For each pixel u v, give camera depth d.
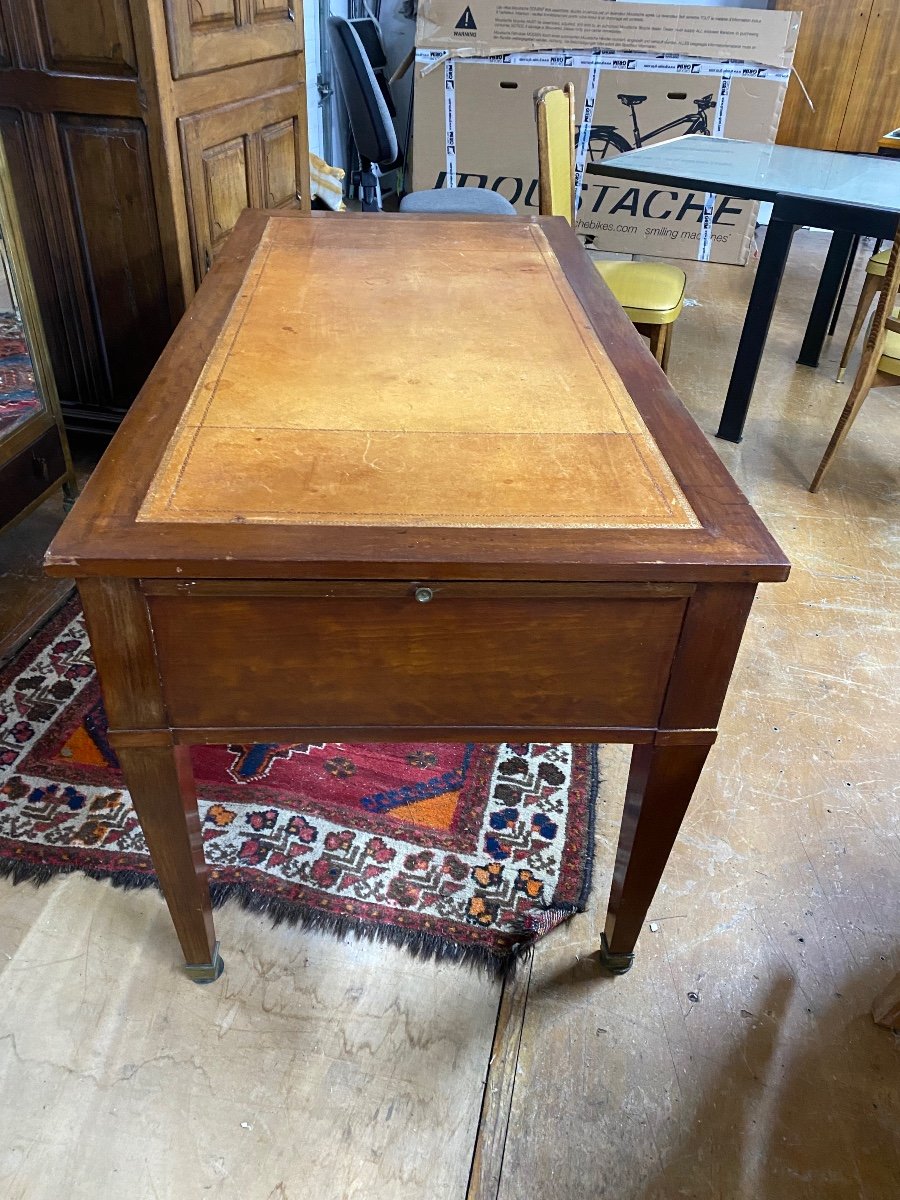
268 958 1.23
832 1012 1.22
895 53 4.28
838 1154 1.06
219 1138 1.04
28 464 1.91
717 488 0.91
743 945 1.29
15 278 1.77
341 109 4.47
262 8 2.19
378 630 0.84
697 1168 1.04
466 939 1.27
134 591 0.79
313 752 1.57
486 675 0.88
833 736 1.67
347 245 1.57
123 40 1.79
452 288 1.40
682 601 0.83
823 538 2.28
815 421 2.87
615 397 1.08
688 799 1.02
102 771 1.50
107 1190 0.99
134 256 2.08
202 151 2.04
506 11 3.93
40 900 1.29
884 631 1.96
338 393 1.05
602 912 1.33
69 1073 1.09
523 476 0.91
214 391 1.04
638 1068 1.14
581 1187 1.02
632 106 4.05
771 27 3.76
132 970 1.21
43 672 1.71
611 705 0.92
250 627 0.83
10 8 1.80
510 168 4.27
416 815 1.46
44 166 2.00
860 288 4.02
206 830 1.40
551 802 1.50
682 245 4.35
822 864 1.42
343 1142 1.04
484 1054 1.14
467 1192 1.00
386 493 0.86
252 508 0.83
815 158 2.88
